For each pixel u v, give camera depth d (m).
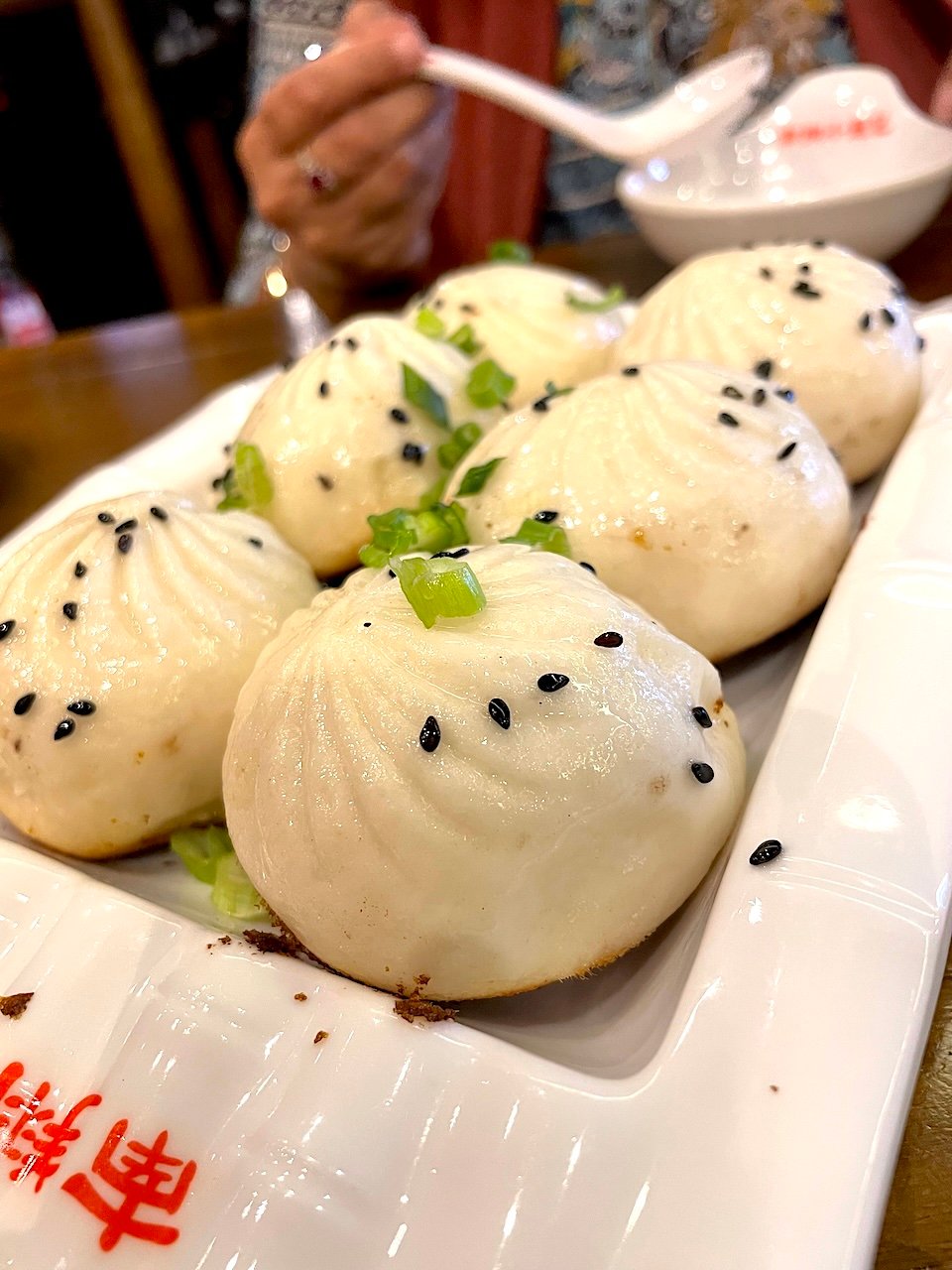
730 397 0.15
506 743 0.10
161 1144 0.09
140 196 0.51
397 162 0.28
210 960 0.10
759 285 0.18
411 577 0.11
